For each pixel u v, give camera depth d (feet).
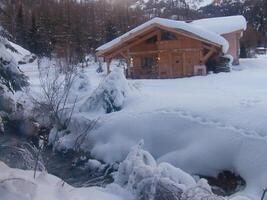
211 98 44.86
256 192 32.14
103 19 215.72
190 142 39.47
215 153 37.06
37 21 174.81
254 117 38.01
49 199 17.54
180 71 86.94
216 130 38.45
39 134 47.98
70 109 50.78
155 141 42.06
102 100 49.88
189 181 23.85
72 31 166.30
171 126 41.91
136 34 86.69
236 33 105.81
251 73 82.07
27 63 140.97
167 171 23.90
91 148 45.39
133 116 45.09
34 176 20.13
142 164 24.58
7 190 17.08
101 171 41.29
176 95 49.42
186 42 86.33
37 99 53.47
